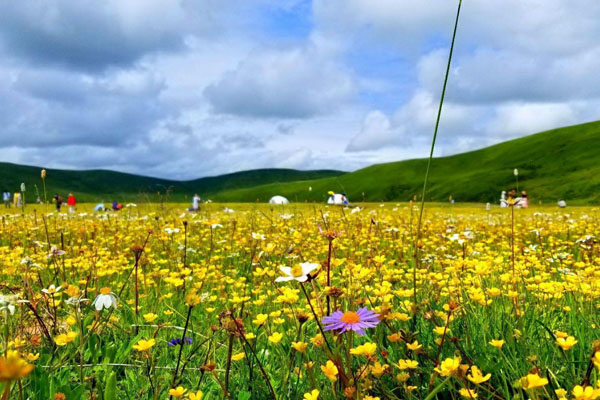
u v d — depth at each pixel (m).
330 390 2.03
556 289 3.26
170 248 6.51
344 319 1.59
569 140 118.25
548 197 87.12
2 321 2.65
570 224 9.76
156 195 10.60
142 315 3.38
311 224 8.16
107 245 7.02
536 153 118.12
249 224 9.21
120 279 4.79
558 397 1.69
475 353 2.37
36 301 3.03
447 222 10.43
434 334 2.57
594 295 3.17
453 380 2.01
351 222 7.73
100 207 16.59
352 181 142.25
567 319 3.10
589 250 6.18
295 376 2.29
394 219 9.94
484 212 20.30
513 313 3.00
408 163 144.25
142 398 2.14
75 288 2.37
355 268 2.84
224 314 1.87
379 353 2.23
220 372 2.43
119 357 2.61
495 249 6.82
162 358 2.59
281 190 154.12
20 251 4.62
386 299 2.24
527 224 10.91
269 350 2.72
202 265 5.11
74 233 7.81
